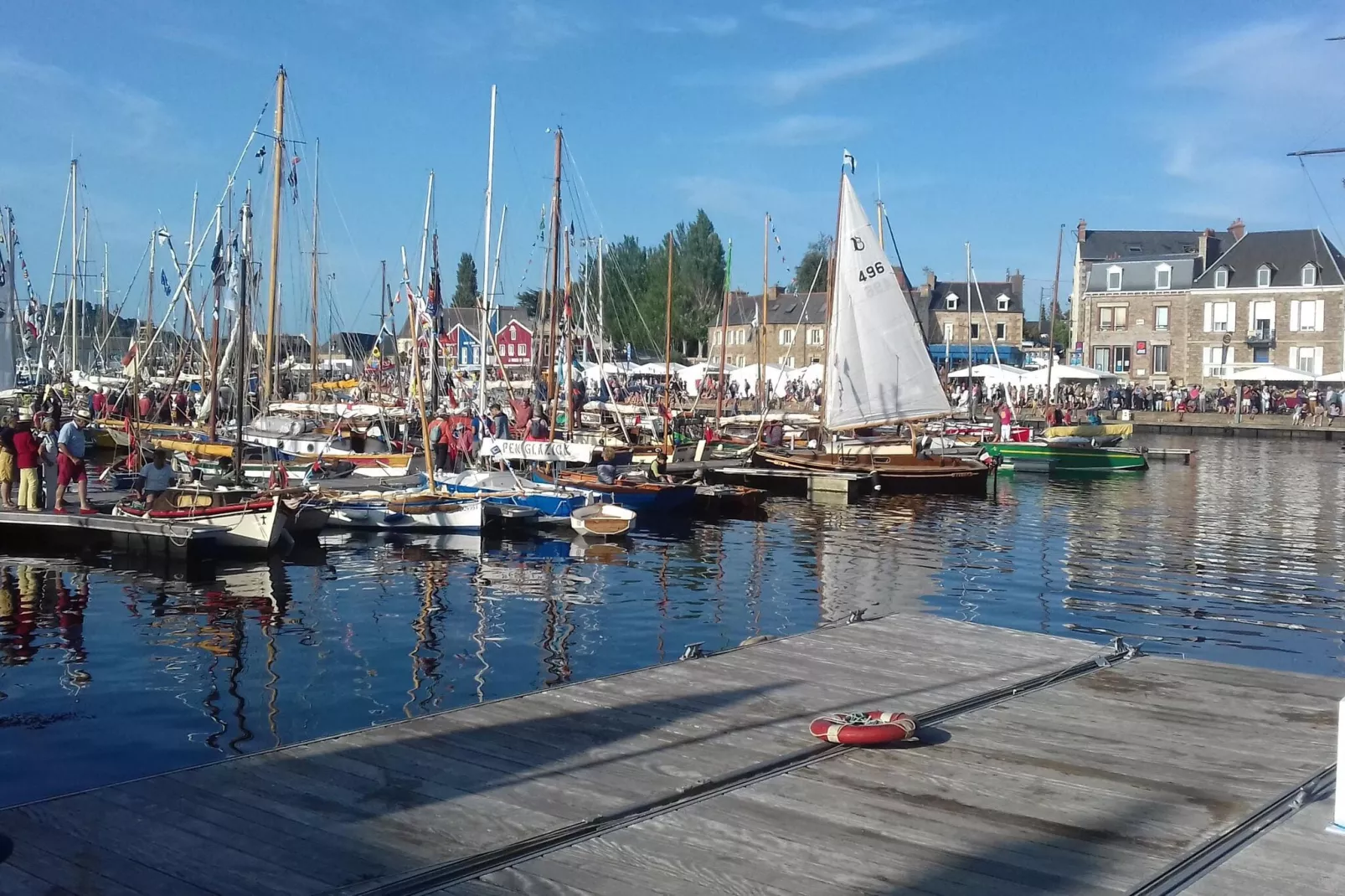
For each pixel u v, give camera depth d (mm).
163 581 21734
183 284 40781
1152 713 10562
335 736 9656
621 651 17016
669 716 10312
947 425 57781
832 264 41844
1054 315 64562
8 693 14445
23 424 24531
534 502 29688
